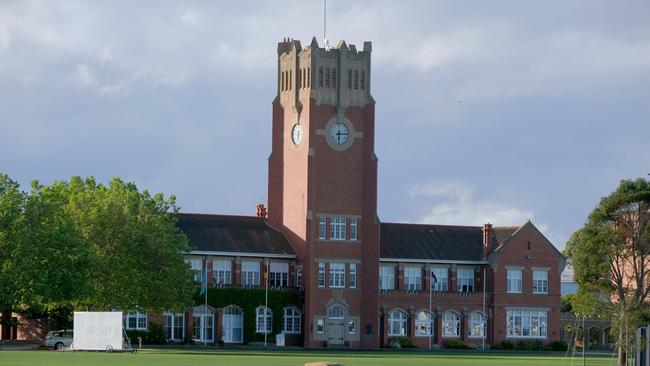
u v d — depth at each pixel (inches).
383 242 7317.9
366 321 7032.5
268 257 6939.0
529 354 6486.2
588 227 4990.2
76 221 5605.3
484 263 7440.9
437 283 7377.0
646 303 4936.0
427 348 7165.4
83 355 4690.0
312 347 6830.7
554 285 7504.9
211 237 6875.0
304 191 6953.7
